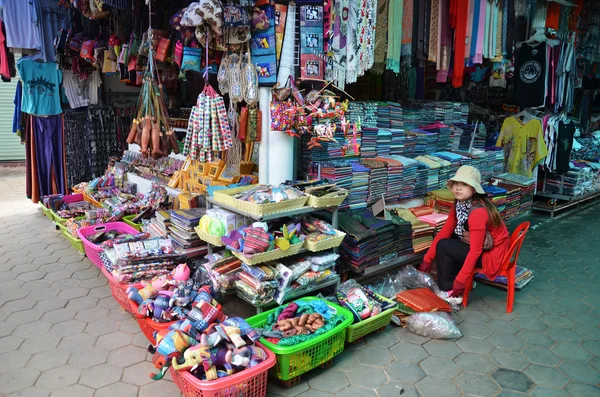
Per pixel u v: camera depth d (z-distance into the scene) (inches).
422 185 186.7
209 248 139.5
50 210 217.8
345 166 153.9
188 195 170.2
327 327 104.5
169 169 208.8
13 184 338.3
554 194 262.5
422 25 167.2
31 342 118.1
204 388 82.0
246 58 133.9
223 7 121.9
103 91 260.8
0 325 126.7
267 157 141.6
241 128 136.9
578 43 258.4
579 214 269.6
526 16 216.5
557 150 249.9
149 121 139.7
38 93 230.4
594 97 330.3
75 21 210.7
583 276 170.1
